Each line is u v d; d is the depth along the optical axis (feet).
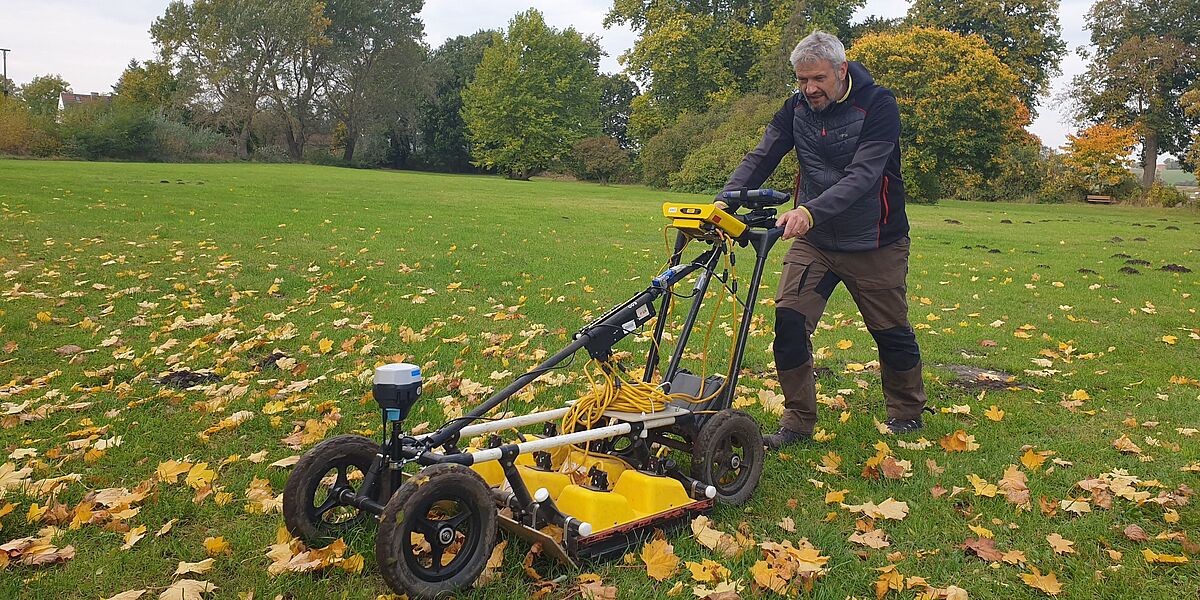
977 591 9.79
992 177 141.18
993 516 11.78
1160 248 51.80
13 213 45.96
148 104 200.64
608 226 55.06
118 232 40.01
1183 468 13.50
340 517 10.83
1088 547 10.87
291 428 14.93
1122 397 17.92
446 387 17.42
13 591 9.36
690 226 11.88
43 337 21.16
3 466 12.86
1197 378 19.45
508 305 26.50
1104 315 27.35
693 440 11.90
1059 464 13.80
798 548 10.65
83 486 12.28
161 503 11.67
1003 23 157.79
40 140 156.04
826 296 14.82
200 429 14.85
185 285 27.53
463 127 228.63
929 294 30.86
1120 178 142.20
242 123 201.36
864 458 14.12
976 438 15.19
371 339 21.26
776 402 16.94
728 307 27.20
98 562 10.03
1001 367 20.51
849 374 19.54
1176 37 148.77
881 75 126.62
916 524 11.50
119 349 20.02
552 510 9.81
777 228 12.76
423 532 8.89
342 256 34.91
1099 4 157.99
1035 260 42.57
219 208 54.75
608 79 238.68
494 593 9.36
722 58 165.17
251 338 21.27
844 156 13.84
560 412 11.61
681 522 11.03
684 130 143.13
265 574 9.77
